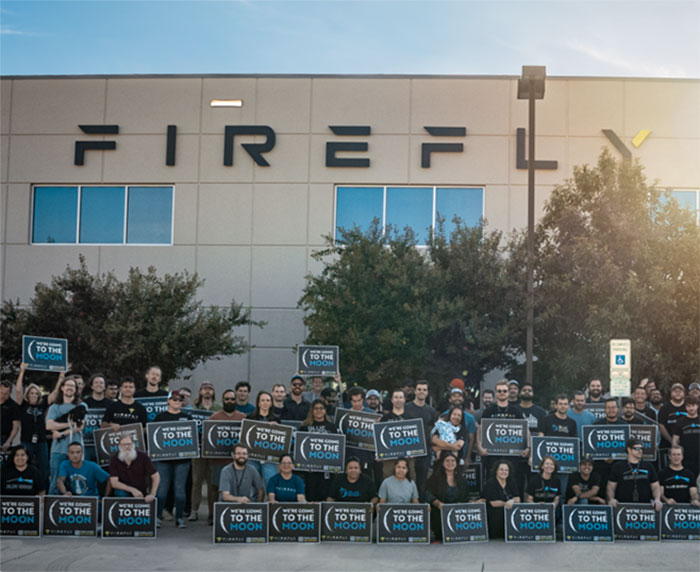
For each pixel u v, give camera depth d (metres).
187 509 12.35
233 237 21.92
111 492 10.98
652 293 16.12
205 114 22.20
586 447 11.23
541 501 10.82
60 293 17.66
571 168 21.48
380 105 21.89
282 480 10.54
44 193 22.53
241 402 12.02
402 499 10.45
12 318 17.86
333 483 10.63
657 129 21.62
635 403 13.27
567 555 9.70
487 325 17.22
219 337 18.50
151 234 22.22
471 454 12.48
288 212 21.88
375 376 17.08
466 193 21.77
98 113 22.41
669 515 10.70
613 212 16.72
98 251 22.17
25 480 10.58
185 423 11.13
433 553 9.73
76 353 17.42
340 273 17.78
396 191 21.88
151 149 22.22
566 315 16.83
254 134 22.05
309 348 13.44
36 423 11.95
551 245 17.72
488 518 10.63
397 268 17.25
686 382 16.33
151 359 17.64
